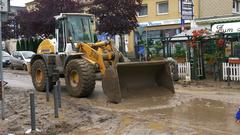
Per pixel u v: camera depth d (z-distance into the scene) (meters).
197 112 11.88
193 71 21.52
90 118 11.39
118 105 13.36
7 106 13.35
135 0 30.22
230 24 22.38
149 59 24.77
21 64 31.59
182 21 25.53
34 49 40.25
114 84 13.85
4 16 11.25
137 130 9.81
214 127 9.88
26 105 13.56
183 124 10.31
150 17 38.16
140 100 14.08
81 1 36.88
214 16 31.88
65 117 11.53
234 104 13.09
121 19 29.50
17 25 43.22
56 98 11.58
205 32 21.39
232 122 10.40
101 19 29.28
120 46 33.53
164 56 24.16
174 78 20.30
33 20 34.66
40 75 17.78
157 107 12.84
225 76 20.38
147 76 15.27
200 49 21.66
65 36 16.61
